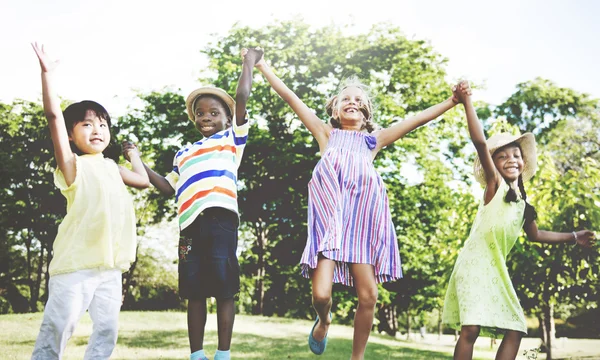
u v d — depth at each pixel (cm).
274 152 1848
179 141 1903
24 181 1923
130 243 338
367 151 379
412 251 1917
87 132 346
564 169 1981
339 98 394
